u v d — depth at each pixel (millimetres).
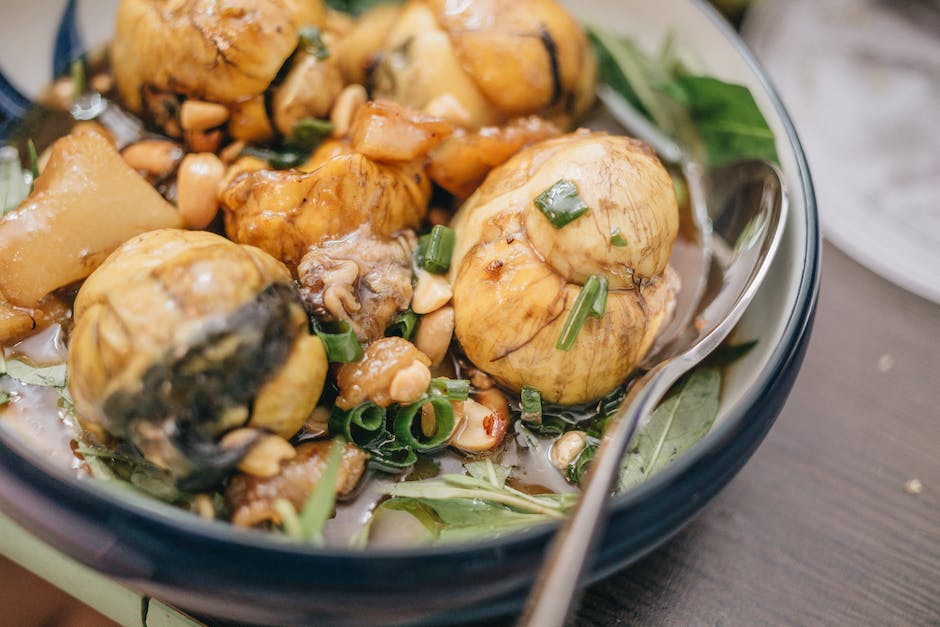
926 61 333
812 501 253
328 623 202
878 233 297
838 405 268
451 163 264
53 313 245
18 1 283
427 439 239
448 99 267
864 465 259
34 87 282
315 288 237
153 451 215
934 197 306
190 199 254
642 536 208
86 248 246
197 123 261
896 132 319
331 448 228
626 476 233
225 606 202
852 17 341
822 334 279
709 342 240
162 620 229
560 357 238
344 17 292
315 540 212
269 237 244
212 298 214
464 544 198
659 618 235
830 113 322
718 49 285
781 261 247
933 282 288
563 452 238
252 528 218
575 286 239
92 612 237
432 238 250
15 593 239
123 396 213
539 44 269
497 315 238
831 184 307
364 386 232
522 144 266
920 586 243
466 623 208
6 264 240
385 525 226
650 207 240
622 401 243
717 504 250
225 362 214
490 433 238
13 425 232
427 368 235
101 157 251
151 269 219
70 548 202
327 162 245
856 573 244
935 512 253
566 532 202
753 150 274
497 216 245
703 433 237
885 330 281
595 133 261
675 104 291
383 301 242
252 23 254
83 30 291
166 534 197
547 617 196
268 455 220
